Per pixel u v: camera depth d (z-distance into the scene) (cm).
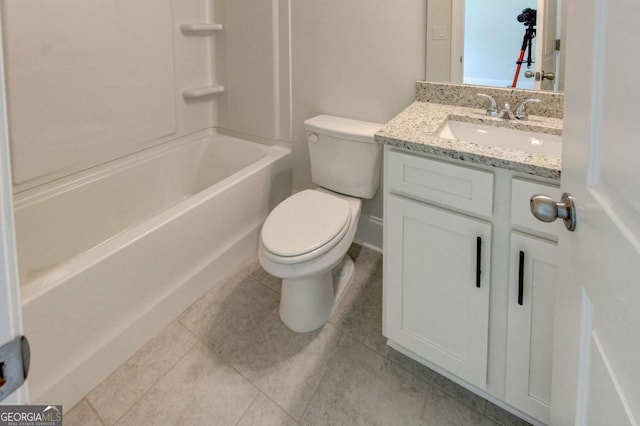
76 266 139
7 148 37
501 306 123
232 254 214
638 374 45
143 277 163
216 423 136
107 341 151
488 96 156
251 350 165
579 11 66
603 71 56
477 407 139
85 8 183
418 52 181
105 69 196
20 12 162
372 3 189
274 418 137
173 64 232
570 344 71
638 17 45
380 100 199
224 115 263
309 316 174
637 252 44
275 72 233
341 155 195
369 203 228
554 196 103
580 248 65
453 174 120
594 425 59
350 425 134
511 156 110
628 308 47
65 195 187
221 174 260
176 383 150
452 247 127
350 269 214
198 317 183
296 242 156
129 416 138
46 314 129
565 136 75
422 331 144
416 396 144
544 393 120
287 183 248
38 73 171
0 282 38
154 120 226
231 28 242
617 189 51
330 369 156
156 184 232
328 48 210
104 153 204
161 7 218
